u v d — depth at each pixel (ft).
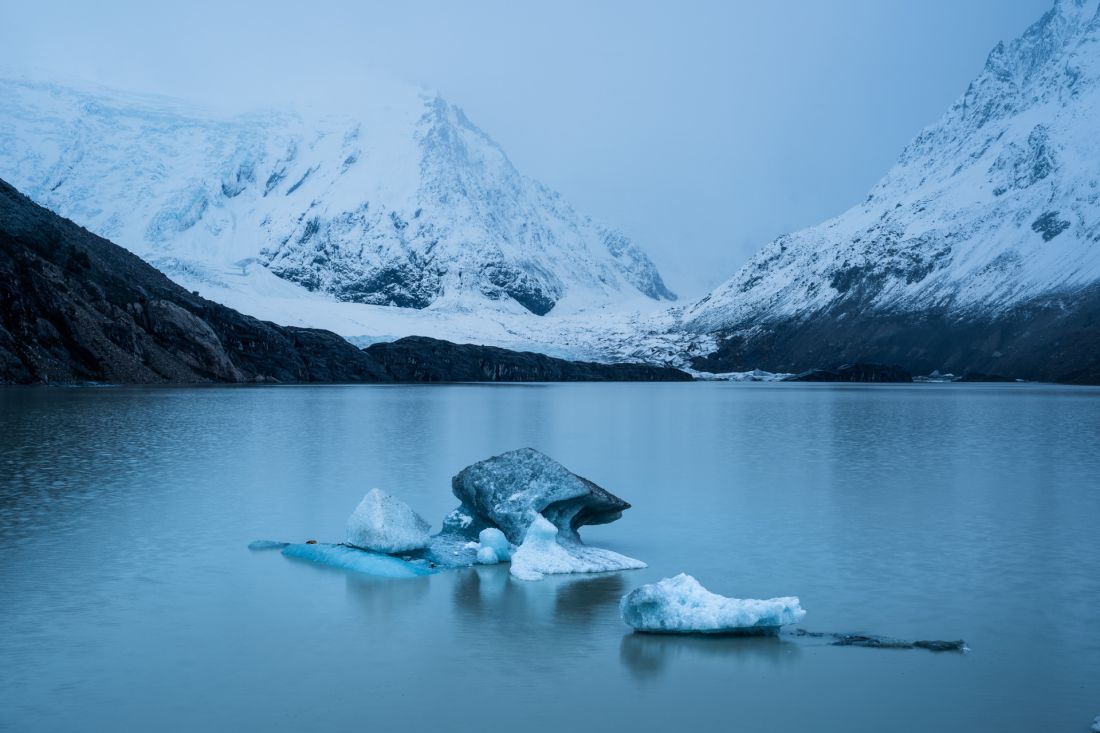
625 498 99.96
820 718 40.52
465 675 45.39
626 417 238.27
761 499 99.04
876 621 54.54
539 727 39.42
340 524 80.84
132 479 105.91
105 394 272.31
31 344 327.47
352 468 117.91
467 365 651.25
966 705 41.93
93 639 50.16
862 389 554.87
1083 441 169.37
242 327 454.81
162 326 388.78
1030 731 39.40
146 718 40.11
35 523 80.18
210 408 227.40
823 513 90.17
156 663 46.68
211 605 56.70
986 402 344.90
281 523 81.20
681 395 424.05
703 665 47.01
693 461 135.13
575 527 75.00
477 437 164.35
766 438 174.81
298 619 54.13
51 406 215.51
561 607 57.11
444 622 53.88
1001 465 129.59
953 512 91.09
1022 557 70.74
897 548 74.38
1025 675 45.65
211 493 96.78
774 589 61.52
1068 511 91.35
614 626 53.47
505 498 72.08
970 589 61.57
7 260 338.54
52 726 39.27
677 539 77.87
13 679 44.42
